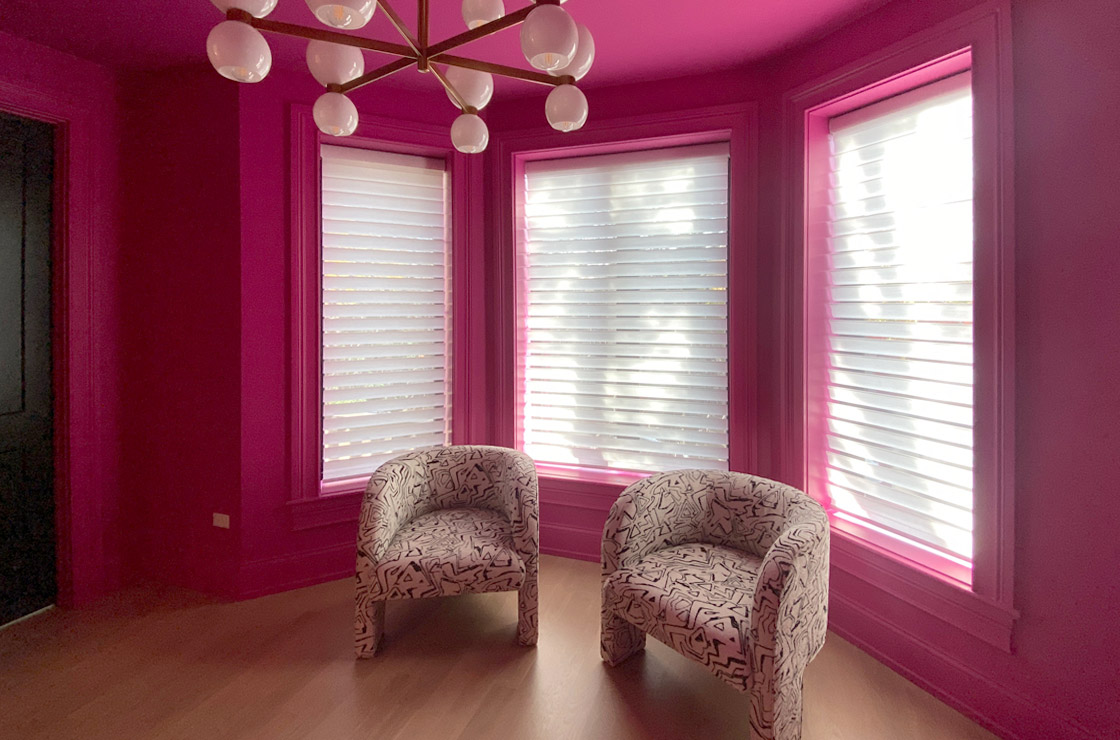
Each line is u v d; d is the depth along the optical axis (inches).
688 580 73.9
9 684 77.8
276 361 104.1
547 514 123.7
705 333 110.7
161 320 104.5
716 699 75.9
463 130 61.1
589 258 118.7
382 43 46.0
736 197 103.2
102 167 101.6
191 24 86.2
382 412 115.8
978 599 69.7
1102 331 58.7
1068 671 61.9
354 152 112.1
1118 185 57.1
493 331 122.7
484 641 89.3
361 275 113.3
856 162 90.3
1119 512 57.7
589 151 116.2
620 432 119.0
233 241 99.8
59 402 98.1
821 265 94.7
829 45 89.3
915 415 80.6
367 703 74.2
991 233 67.4
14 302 92.5
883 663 83.3
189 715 71.7
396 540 88.0
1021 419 65.8
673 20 85.7
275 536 105.1
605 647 82.7
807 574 64.4
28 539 95.7
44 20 84.8
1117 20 56.8
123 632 91.1
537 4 41.4
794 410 96.2
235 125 99.0
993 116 66.9
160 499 107.0
